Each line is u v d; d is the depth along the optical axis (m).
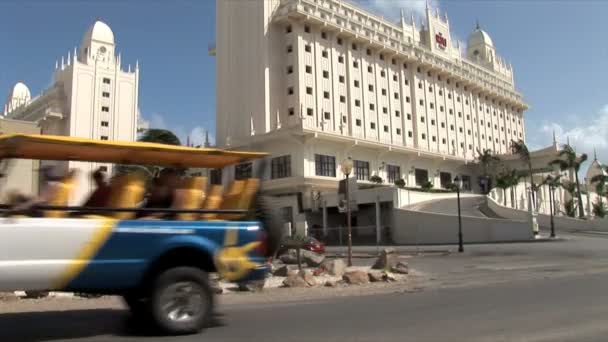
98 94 86.06
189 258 7.18
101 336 6.96
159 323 6.73
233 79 64.50
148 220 6.76
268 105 60.25
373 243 45.25
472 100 90.88
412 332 7.06
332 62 65.44
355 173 61.06
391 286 14.04
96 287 6.29
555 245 31.86
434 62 80.25
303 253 21.19
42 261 5.93
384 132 71.44
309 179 53.59
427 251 31.34
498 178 72.88
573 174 83.62
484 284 13.86
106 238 6.37
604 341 6.36
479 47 107.44
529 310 8.81
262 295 12.19
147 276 6.74
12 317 8.64
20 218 5.96
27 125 28.45
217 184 8.04
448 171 77.06
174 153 7.31
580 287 12.08
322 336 6.86
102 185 7.13
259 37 62.16
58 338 6.86
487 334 6.86
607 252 25.83
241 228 7.44
